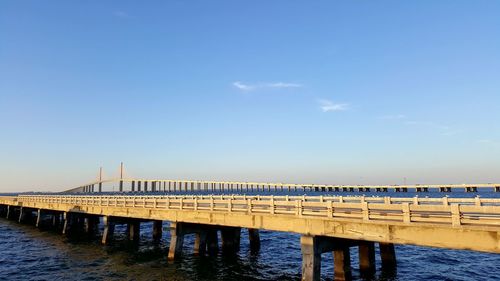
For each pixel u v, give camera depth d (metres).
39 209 55.91
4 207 77.38
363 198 20.33
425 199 19.34
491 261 30.17
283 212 22.12
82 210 43.38
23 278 26.64
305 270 20.03
